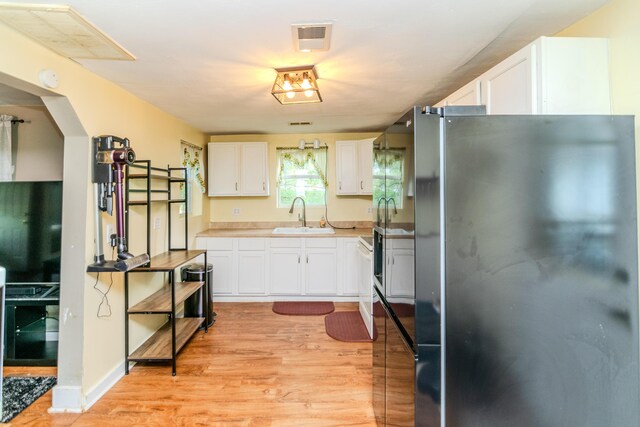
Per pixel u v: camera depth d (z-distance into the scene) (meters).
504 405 1.16
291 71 2.12
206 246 3.96
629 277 1.15
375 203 2.02
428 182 1.16
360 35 1.68
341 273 3.94
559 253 1.15
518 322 1.16
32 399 2.07
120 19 1.48
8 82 1.64
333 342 2.89
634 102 1.30
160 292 2.87
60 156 2.86
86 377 2.03
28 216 2.54
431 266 1.17
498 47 1.84
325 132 4.37
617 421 1.15
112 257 2.24
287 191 4.51
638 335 1.16
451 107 1.20
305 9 1.43
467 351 1.16
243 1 1.36
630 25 1.32
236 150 4.24
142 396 2.11
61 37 1.62
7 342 2.45
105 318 2.21
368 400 2.06
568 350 1.15
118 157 2.04
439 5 1.41
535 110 1.38
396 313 1.44
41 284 2.53
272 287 3.97
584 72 1.37
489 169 1.15
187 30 1.60
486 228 1.15
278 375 2.35
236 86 2.41
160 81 2.28
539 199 1.15
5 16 1.42
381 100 2.85
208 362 2.54
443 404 1.17
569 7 1.44
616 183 1.15
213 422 1.86
